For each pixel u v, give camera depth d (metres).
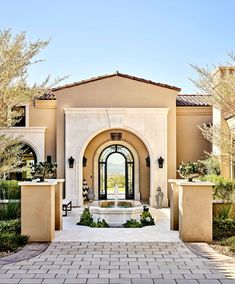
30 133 25.70
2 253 11.28
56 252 11.45
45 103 26.02
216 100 14.26
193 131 25.97
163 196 24.16
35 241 12.80
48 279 8.92
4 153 12.57
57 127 24.86
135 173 25.94
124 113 24.50
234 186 15.28
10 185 16.31
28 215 12.80
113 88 24.88
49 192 12.89
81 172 24.38
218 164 20.72
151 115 24.59
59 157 24.83
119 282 8.72
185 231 12.92
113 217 17.31
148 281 8.79
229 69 15.25
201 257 10.88
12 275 9.22
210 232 12.86
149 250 11.72
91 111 24.45
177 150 25.95
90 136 24.48
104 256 11.01
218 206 14.86
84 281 8.79
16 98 11.93
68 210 21.53
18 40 11.64
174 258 10.79
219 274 9.28
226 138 14.45
